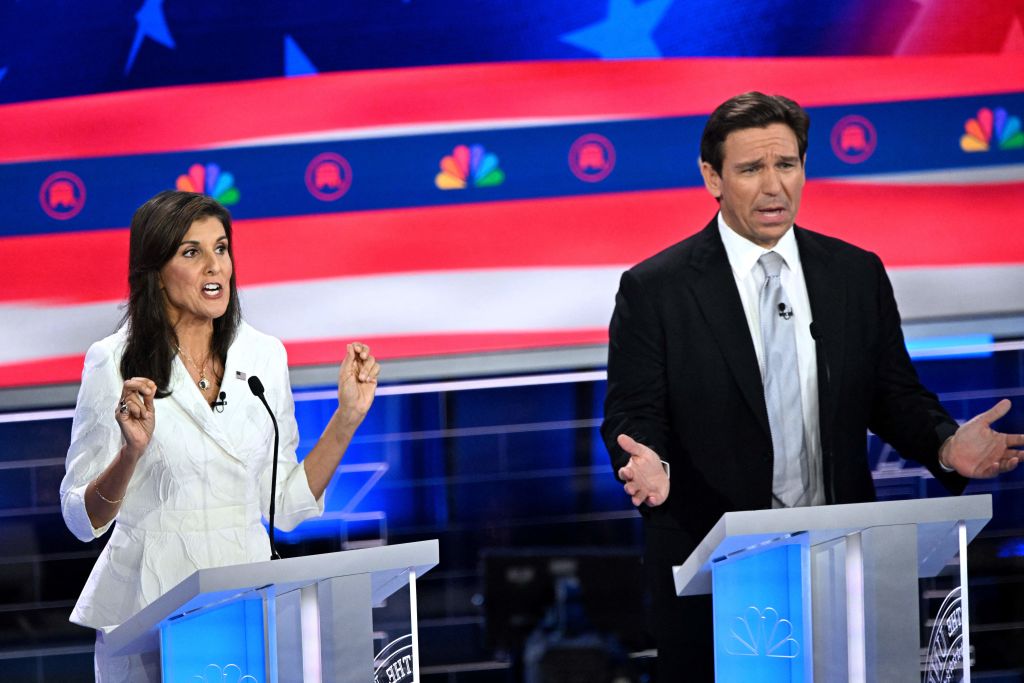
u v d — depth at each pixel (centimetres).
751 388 959
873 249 1462
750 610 702
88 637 1480
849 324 978
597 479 1544
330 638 682
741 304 979
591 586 1507
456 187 1442
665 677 972
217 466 888
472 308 1445
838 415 962
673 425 988
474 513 1534
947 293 1466
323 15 1427
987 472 906
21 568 1475
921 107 1462
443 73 1437
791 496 971
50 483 1481
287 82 1430
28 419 1462
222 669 675
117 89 1423
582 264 1450
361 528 1517
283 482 951
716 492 967
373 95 1434
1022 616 1509
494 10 1435
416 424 1526
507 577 1509
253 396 917
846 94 1454
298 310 1433
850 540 682
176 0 1422
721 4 1445
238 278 1427
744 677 702
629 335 997
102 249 1425
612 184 1450
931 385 1539
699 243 1012
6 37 1412
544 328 1448
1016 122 1467
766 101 966
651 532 994
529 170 1444
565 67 1442
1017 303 1473
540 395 1538
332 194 1434
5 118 1414
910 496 1530
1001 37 1462
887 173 1461
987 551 1523
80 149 1421
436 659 1496
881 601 678
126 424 799
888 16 1455
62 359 1422
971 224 1468
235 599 679
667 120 1450
